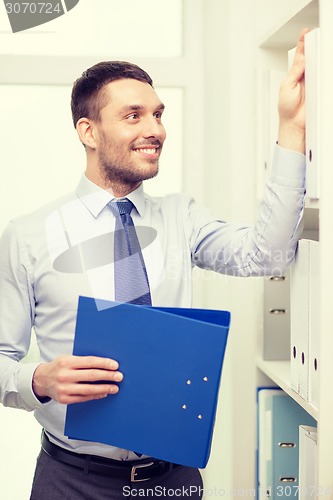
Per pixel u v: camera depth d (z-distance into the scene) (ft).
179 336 3.89
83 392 3.94
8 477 6.97
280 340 5.89
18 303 4.75
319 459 4.12
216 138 6.68
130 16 6.98
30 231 4.81
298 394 4.65
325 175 4.01
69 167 6.93
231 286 6.33
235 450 6.35
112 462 4.47
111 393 3.99
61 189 6.95
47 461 4.66
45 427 4.65
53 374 4.02
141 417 3.99
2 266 4.80
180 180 7.16
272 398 5.75
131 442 4.01
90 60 6.88
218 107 6.61
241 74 6.23
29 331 4.85
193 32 7.01
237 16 6.20
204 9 6.98
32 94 6.88
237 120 6.25
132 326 3.93
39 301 4.77
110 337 3.97
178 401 3.94
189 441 3.95
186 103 7.06
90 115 4.85
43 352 4.77
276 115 5.60
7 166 6.89
